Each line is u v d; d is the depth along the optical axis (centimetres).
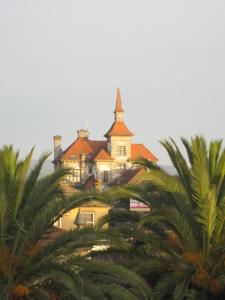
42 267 6103
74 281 5866
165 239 7356
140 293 6825
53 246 6341
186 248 6969
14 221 6372
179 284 6619
